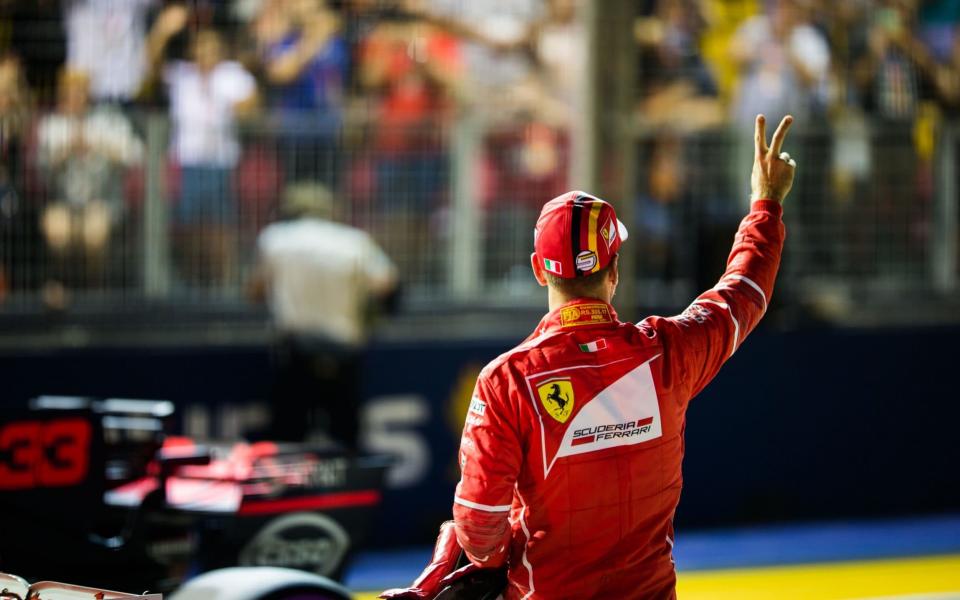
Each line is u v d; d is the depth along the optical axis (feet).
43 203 81.87
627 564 34.27
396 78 90.84
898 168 96.48
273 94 88.12
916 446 97.60
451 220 89.04
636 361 34.32
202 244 84.84
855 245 96.12
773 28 97.04
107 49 83.10
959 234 97.86
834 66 97.35
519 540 34.55
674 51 95.86
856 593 75.72
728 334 36.17
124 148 82.84
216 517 53.06
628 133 82.33
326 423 84.84
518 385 33.37
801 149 94.73
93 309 83.35
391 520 86.63
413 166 88.07
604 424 33.68
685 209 92.84
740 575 79.87
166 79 84.69
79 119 82.02
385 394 86.69
